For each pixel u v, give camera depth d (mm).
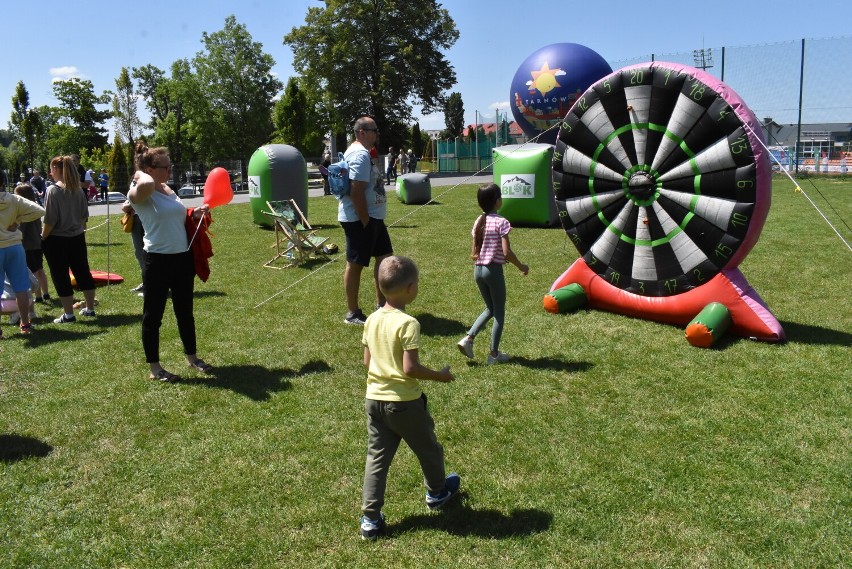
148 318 5191
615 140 6574
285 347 6055
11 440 4281
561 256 10086
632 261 6586
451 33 44750
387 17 43031
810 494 3438
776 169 22719
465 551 3064
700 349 5680
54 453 4102
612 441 4078
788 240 10789
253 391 5023
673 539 3090
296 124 44938
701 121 5910
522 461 3869
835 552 2959
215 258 10711
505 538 3143
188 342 5441
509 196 13523
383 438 3188
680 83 6020
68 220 6898
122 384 5195
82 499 3596
